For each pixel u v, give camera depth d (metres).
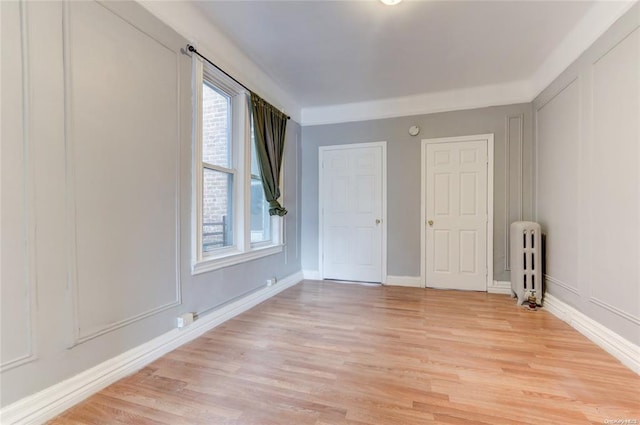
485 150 4.00
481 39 2.86
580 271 2.67
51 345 1.57
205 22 2.60
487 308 3.31
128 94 1.98
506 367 2.02
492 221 3.98
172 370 2.00
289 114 4.29
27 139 1.47
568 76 2.86
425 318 3.00
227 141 3.19
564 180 2.96
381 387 1.80
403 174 4.35
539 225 3.35
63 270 1.62
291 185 4.41
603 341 2.29
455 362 2.10
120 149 1.93
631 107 2.07
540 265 3.32
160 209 2.23
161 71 2.22
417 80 3.77
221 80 2.93
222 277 2.92
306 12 2.48
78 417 1.55
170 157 2.31
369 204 4.52
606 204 2.33
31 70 1.48
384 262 4.45
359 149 4.54
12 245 1.42
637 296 2.00
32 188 1.49
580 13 2.49
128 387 1.81
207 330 2.67
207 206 2.90
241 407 1.62
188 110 2.47
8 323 1.41
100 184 1.81
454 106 4.11
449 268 4.17
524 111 3.84
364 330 2.69
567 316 2.84
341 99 4.40
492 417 1.52
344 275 4.64
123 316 1.95
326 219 4.71
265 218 3.93
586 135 2.58
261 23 2.64
